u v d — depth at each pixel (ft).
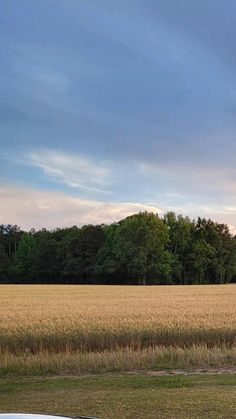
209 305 96.02
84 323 62.08
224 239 343.67
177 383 33.55
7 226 389.60
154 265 303.68
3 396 30.73
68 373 39.45
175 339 53.98
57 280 330.54
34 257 326.44
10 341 51.80
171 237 332.39
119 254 300.81
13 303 106.63
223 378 35.45
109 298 126.41
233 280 359.46
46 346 51.60
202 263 328.90
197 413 24.36
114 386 33.19
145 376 37.06
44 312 80.33
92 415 24.48
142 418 23.67
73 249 320.91
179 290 177.47
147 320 64.80
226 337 54.24
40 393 31.50
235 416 23.76
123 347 51.39
